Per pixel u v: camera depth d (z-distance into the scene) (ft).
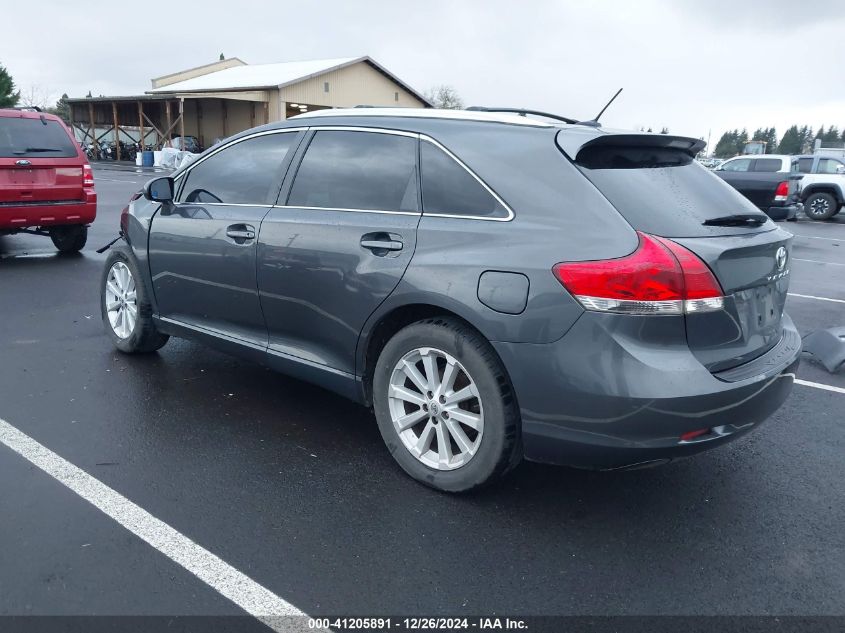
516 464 10.33
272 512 10.11
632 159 10.43
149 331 16.08
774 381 9.88
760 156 56.70
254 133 13.73
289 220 12.26
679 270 8.77
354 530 9.71
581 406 9.09
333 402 14.39
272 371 16.11
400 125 11.50
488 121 10.85
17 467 11.17
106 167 114.32
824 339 18.43
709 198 10.49
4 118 28.76
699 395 8.78
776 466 12.09
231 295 13.41
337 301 11.48
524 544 9.52
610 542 9.62
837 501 10.94
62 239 31.78
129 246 16.20
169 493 10.54
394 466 11.63
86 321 19.94
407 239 10.61
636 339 8.83
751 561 9.30
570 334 9.04
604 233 9.09
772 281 10.39
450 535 9.67
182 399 14.24
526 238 9.52
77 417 13.19
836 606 8.45
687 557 9.34
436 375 10.55
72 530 9.48
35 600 8.09
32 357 16.58
